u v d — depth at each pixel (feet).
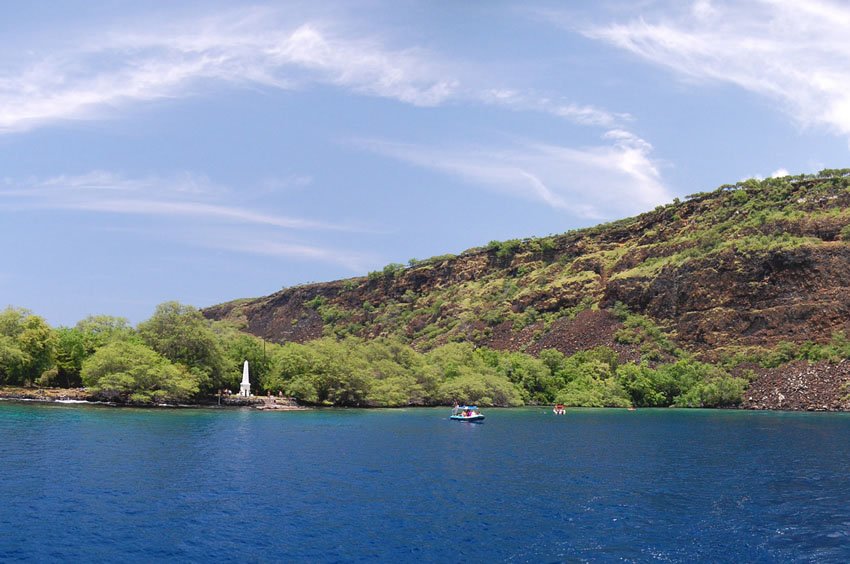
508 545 145.79
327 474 220.43
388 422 409.49
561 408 536.01
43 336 456.45
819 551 141.79
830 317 628.69
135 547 138.62
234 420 383.86
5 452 235.61
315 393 511.40
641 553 140.77
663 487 207.10
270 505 176.04
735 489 204.44
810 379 592.19
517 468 239.50
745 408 597.93
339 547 142.72
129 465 221.66
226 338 536.42
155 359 435.12
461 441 318.04
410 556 137.90
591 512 173.99
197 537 146.61
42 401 423.23
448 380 612.70
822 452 289.53
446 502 183.52
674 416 508.53
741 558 137.69
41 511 161.17
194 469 220.84
